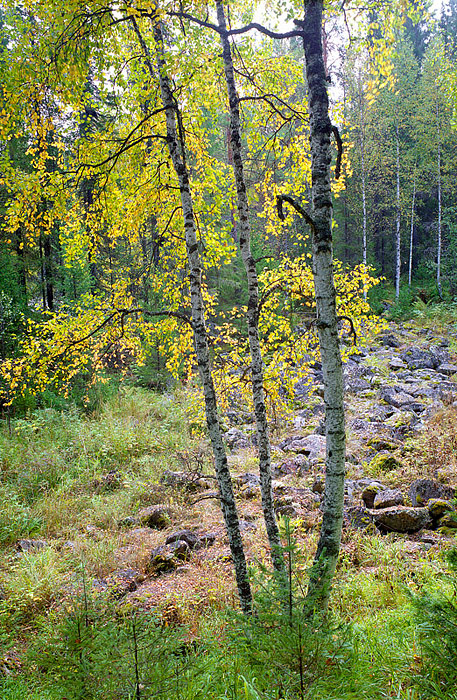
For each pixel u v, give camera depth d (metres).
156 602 5.09
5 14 4.33
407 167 28.11
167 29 4.96
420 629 3.07
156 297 11.06
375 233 32.03
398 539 6.07
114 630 2.98
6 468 10.37
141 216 5.91
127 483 9.34
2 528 7.51
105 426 12.46
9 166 4.71
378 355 18.05
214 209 6.05
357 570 5.41
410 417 10.99
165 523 7.84
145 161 5.59
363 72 22.62
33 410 13.70
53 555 6.48
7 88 4.29
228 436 11.90
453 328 21.11
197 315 4.86
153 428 12.77
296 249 22.28
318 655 2.66
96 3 4.11
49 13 4.28
